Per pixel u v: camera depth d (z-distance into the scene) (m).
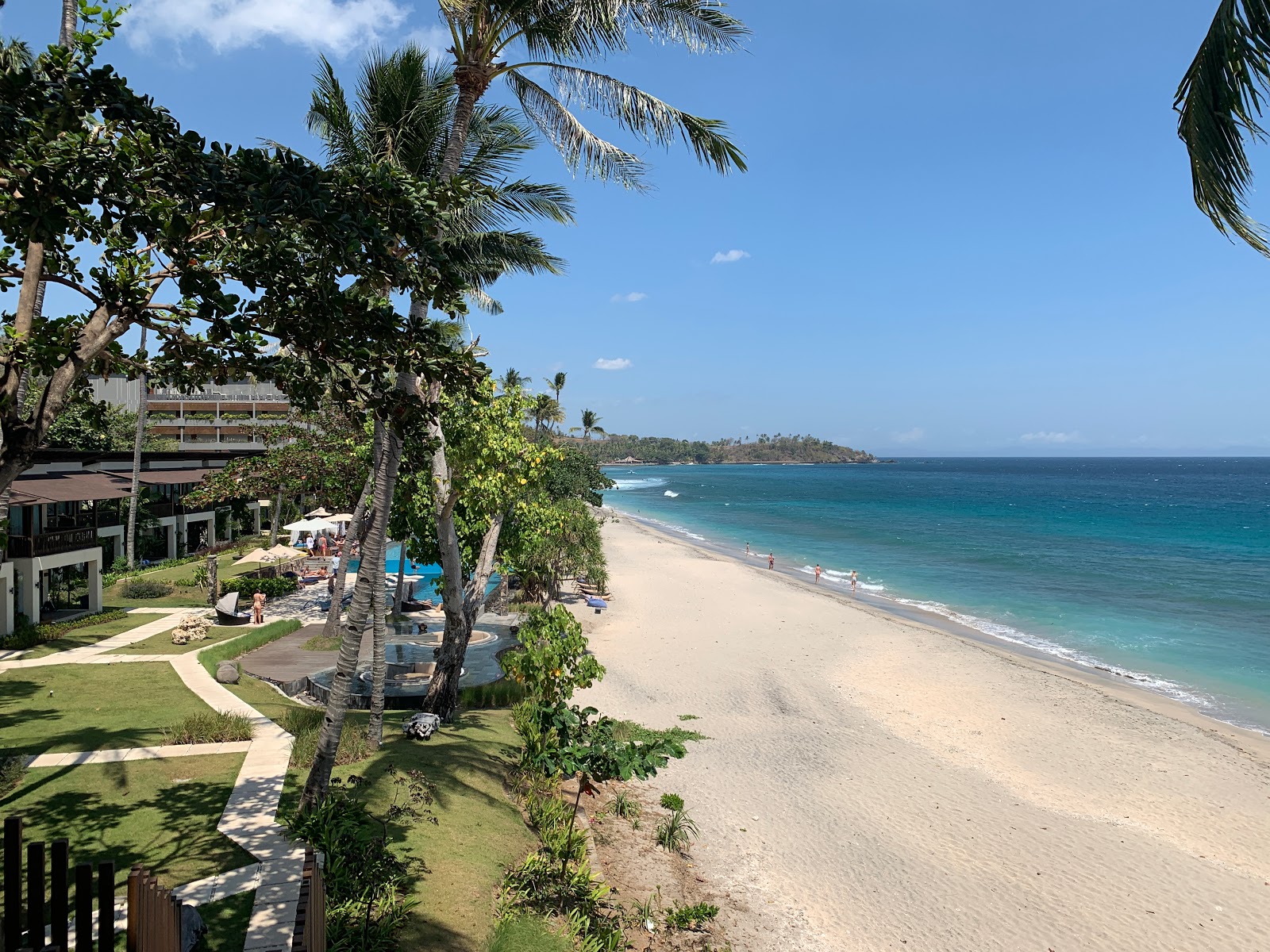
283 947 7.28
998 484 195.12
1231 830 15.47
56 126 5.15
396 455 10.72
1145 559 58.59
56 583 25.17
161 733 13.58
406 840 10.30
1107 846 14.61
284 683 18.53
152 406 59.44
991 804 16.33
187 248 5.91
